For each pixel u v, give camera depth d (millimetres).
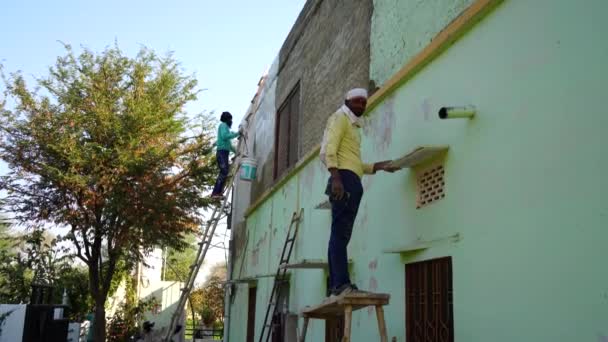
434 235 4867
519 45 3990
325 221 7762
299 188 9289
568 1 3549
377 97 6230
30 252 14922
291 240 8789
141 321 19906
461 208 4496
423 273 5055
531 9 3898
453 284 4480
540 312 3508
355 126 5047
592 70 3301
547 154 3598
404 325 5199
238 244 14492
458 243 4469
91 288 12812
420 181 5242
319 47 9164
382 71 6445
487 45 4371
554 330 3379
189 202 13055
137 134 12703
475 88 4473
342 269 4578
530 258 3648
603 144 3166
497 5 4285
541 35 3771
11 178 12266
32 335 10078
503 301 3863
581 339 3180
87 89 12992
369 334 5891
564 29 3562
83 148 12250
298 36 10570
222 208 11719
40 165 12180
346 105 5082
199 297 27984
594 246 3158
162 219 12766
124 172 12219
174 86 13773
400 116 5746
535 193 3668
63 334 10836
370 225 6215
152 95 13375
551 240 3480
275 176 11414
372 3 6969
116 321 17781
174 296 26031
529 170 3748
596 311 3100
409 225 5324
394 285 5492
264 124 13031
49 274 15203
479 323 4094
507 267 3859
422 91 5340
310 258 8234
